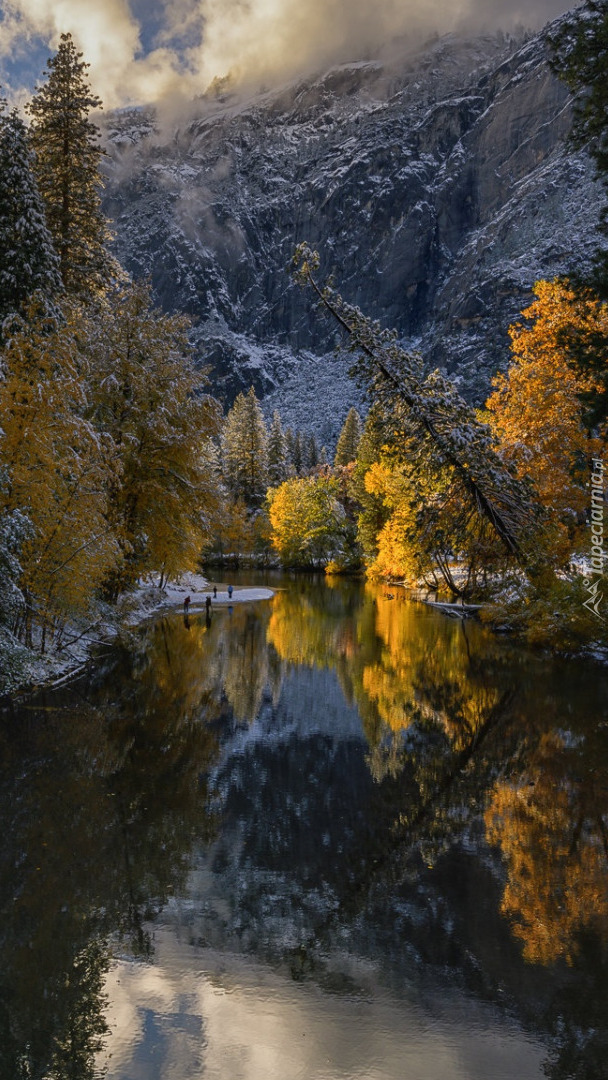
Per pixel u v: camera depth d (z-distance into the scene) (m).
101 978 5.58
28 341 17.69
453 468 21.22
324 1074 4.52
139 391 24.14
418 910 6.77
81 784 10.32
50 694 16.05
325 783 10.59
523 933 6.35
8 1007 5.20
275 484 101.88
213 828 8.78
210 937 6.23
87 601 18.86
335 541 79.00
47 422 16.64
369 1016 5.14
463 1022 5.09
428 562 40.41
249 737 13.14
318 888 7.20
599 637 22.20
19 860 7.75
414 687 17.75
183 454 24.75
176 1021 5.04
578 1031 4.99
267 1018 5.10
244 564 89.62
